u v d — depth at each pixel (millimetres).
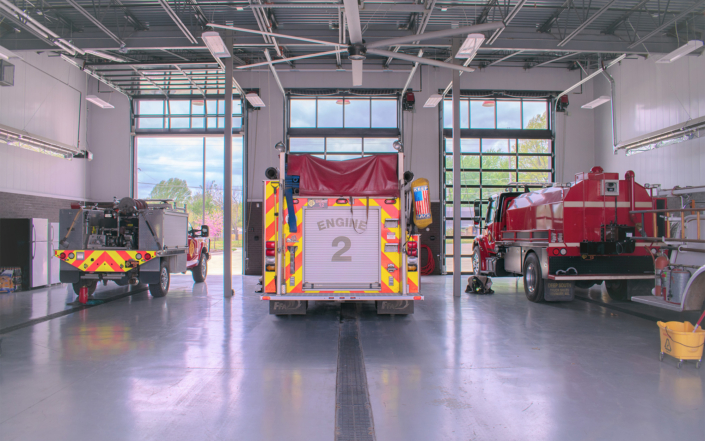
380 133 14570
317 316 7203
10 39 9289
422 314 7359
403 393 3650
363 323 6617
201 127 14797
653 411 3268
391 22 11250
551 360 4609
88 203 14453
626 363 4500
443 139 14477
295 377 4070
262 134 14367
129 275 8820
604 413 3230
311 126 14641
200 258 12273
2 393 3648
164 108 14820
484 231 11797
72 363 4508
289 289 6523
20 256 10609
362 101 14719
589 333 5895
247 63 13797
